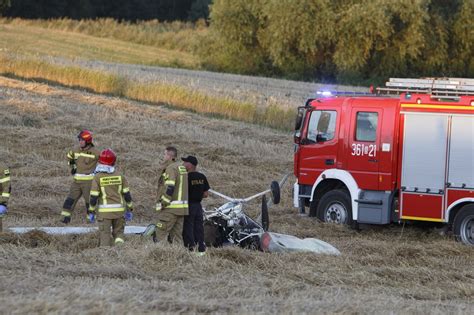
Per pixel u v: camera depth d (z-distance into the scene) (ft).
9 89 204.44
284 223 103.86
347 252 86.89
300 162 107.14
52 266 68.18
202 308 53.21
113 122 172.04
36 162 129.80
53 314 48.24
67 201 94.58
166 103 221.25
